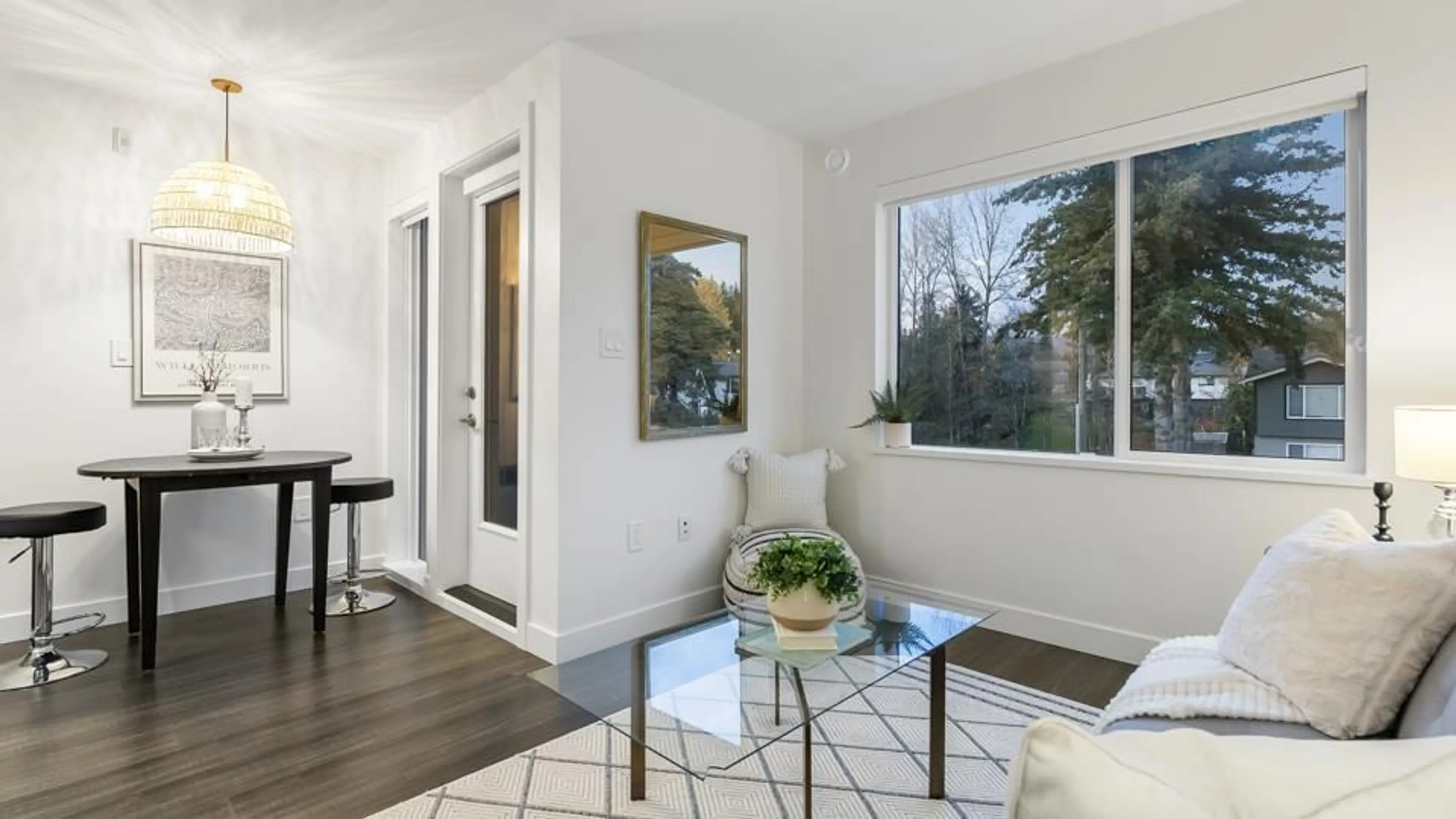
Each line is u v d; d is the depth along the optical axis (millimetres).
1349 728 1199
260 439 3605
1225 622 1647
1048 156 2961
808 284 3873
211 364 3424
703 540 3324
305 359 3762
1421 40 2152
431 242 3576
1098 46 2793
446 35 2662
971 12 2543
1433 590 1174
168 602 3309
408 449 4102
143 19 2516
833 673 1783
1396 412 1922
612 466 2922
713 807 1802
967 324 3357
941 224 3441
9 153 2887
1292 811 469
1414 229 2170
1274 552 1525
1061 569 2947
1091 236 2953
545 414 2807
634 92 2992
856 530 3668
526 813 1771
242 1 2410
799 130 3680
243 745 2086
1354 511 2271
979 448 3314
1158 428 2777
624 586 2971
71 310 3037
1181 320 2719
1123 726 1354
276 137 3645
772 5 2490
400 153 3865
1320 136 2412
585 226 2812
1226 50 2516
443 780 1915
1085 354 2973
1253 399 2559
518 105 2945
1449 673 1064
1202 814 465
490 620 3102
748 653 1862
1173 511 2652
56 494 3004
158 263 3262
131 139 3184
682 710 1720
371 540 4059
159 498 2631
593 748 2092
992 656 2830
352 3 2434
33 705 2322
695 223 3262
